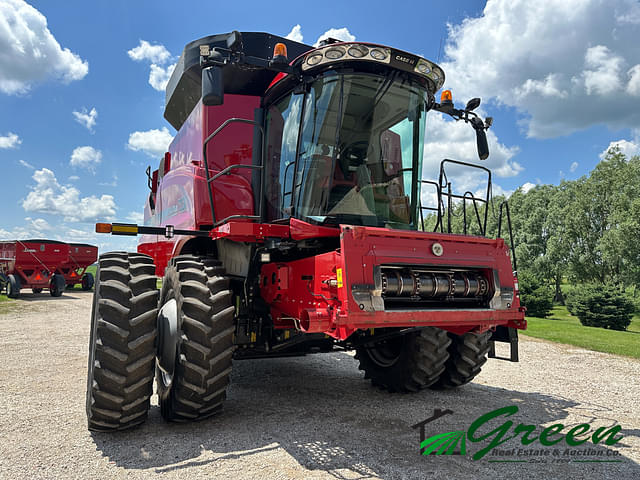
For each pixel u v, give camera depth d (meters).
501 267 3.98
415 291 3.55
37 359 6.73
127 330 3.47
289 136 4.18
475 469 3.04
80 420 3.97
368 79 3.87
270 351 4.39
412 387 4.90
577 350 8.70
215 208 4.66
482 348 4.97
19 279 17.66
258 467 3.01
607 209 41.59
